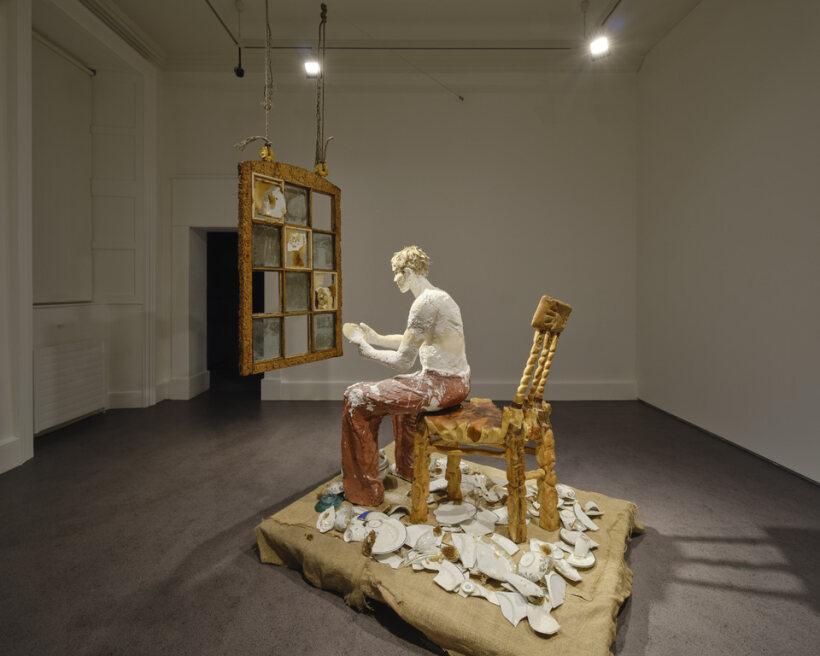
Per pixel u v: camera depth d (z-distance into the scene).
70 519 2.12
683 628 1.43
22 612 1.49
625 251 4.71
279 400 4.64
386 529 1.68
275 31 4.19
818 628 1.43
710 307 3.49
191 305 4.71
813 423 2.57
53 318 3.60
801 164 2.65
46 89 3.65
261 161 1.89
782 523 2.10
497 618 1.33
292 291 2.12
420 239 4.71
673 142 4.00
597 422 3.84
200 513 2.18
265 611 1.51
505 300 4.72
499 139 4.70
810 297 2.59
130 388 4.32
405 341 1.86
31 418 2.91
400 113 4.69
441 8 3.93
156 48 4.30
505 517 1.87
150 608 1.51
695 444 3.25
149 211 4.35
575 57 4.52
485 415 1.82
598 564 1.60
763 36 2.94
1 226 2.74
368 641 1.39
